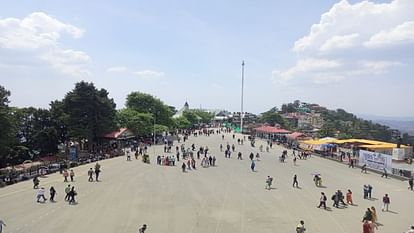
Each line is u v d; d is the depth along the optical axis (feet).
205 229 101.40
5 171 174.81
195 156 246.06
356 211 121.19
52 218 108.88
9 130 193.36
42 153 246.47
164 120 399.03
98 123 265.13
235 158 241.35
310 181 170.50
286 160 236.43
